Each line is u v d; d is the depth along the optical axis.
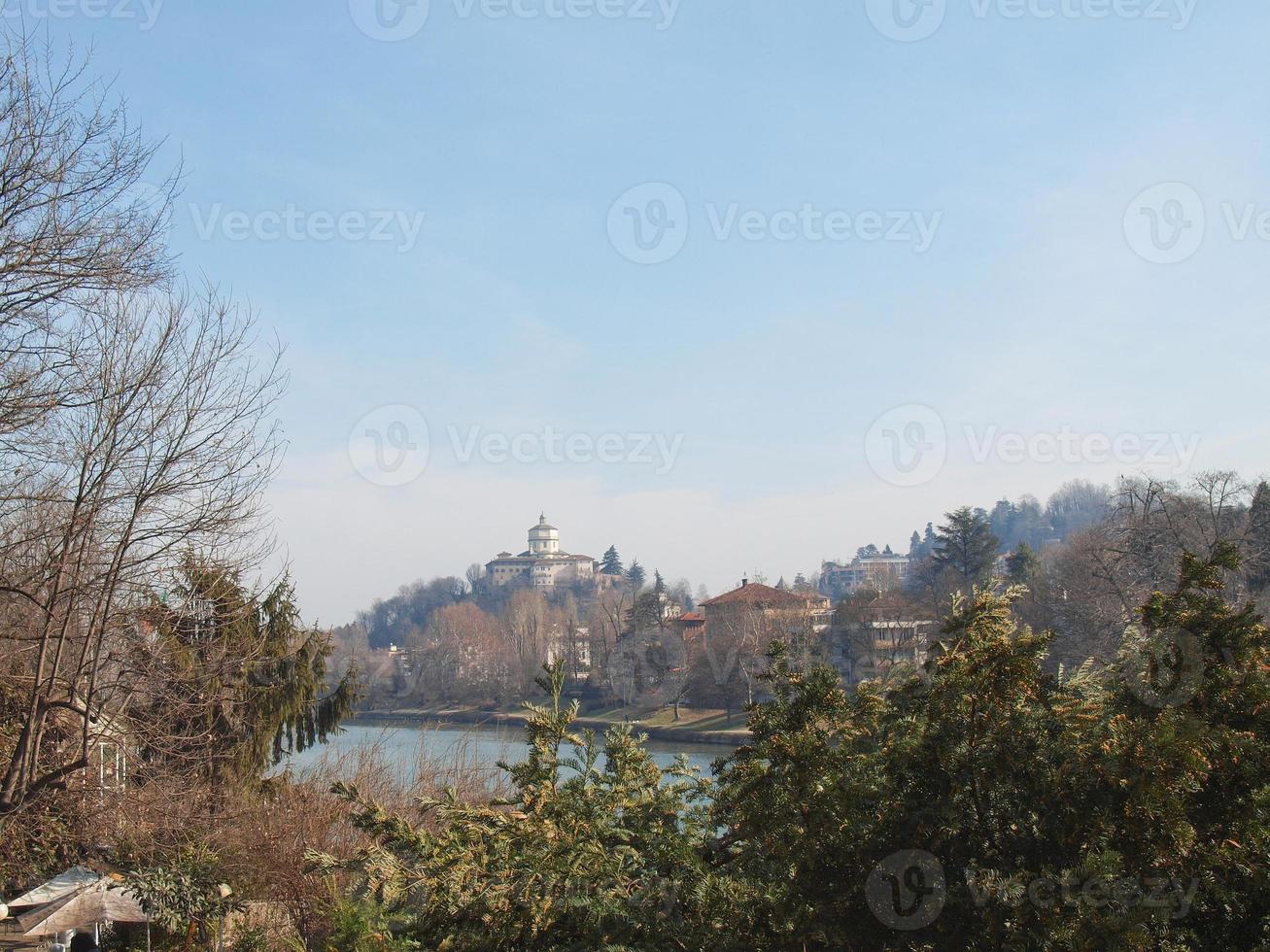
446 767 21.53
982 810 5.58
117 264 14.01
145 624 16.17
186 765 17.72
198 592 17.02
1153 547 31.19
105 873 15.64
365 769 20.91
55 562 14.12
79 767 14.02
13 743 15.62
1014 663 5.55
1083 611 31.83
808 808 5.81
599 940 5.93
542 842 6.31
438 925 6.23
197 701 17.75
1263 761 5.18
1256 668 5.37
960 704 5.70
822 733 6.17
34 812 15.48
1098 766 5.24
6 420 13.30
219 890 15.43
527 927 6.07
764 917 5.84
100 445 14.23
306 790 20.17
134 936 16.05
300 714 22.19
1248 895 5.09
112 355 14.56
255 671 20.53
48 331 13.98
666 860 6.36
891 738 6.12
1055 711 5.71
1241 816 5.05
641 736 7.38
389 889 6.34
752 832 6.15
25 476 14.96
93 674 14.76
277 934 14.73
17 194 13.30
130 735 15.67
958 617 5.93
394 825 6.66
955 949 5.30
